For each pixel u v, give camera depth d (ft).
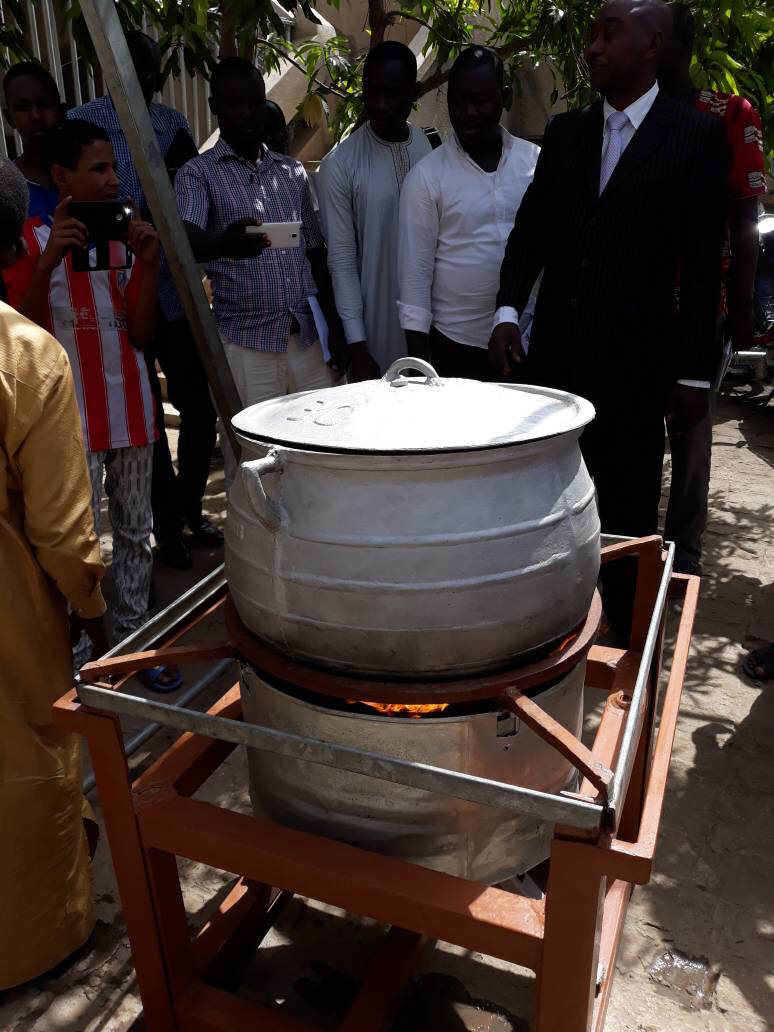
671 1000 5.84
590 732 8.73
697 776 7.98
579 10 11.99
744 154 9.50
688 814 7.52
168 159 11.57
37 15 15.40
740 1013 5.75
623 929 6.37
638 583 6.06
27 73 8.93
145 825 4.79
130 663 4.83
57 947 5.94
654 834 3.87
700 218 7.79
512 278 8.90
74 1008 5.86
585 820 3.66
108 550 12.73
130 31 11.68
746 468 16.16
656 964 6.11
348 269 10.34
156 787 4.90
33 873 5.63
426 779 3.90
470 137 9.27
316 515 4.28
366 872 4.36
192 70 12.25
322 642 4.43
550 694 4.83
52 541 5.07
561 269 8.43
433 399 4.81
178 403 11.92
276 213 9.95
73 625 5.92
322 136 20.67
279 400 5.40
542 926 4.06
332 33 21.04
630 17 7.44
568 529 4.55
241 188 9.75
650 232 7.93
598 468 9.00
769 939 6.31
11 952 5.73
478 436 4.30
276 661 4.67
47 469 4.95
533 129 23.81
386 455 4.06
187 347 11.48
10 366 4.75
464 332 10.03
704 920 6.47
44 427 4.90
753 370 20.93
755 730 8.63
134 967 5.67
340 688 4.43
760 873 6.90
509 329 8.73
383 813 4.73
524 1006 5.85
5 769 5.33
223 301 9.98
